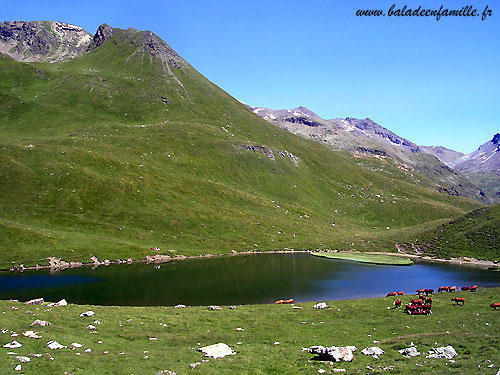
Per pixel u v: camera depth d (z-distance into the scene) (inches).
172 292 2940.5
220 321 1886.1
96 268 3865.7
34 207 5132.9
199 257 4699.8
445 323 1769.2
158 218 5629.9
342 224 7810.0
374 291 3034.0
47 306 1995.6
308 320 1918.1
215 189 7278.5
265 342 1529.3
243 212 6678.2
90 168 6358.3
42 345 1294.3
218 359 1235.2
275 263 4375.0
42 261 3907.5
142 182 6491.1
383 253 5359.3
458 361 1144.8
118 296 2790.4
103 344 1414.9
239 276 3599.9
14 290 2930.6
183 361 1211.2
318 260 4628.4
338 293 2960.1
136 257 4389.8
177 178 7199.8
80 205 5428.2
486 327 1653.5
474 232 5354.3
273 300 2716.5
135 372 1085.8
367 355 1285.7
